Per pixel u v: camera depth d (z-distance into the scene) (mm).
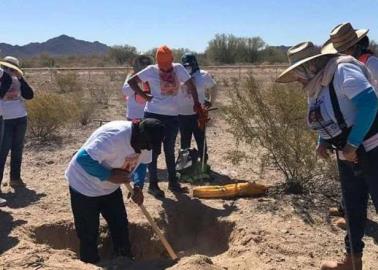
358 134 4496
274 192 8375
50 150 12227
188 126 9242
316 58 4695
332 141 4797
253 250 6309
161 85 8078
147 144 5582
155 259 6598
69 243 7176
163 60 7996
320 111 4727
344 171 5090
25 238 6750
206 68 50312
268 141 8430
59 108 14305
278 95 8461
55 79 31766
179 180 9180
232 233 7098
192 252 7348
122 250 6406
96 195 5945
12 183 8969
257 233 6742
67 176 6016
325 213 7445
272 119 8469
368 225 6992
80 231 6066
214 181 9195
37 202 8133
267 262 5980
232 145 12266
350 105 4629
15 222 7195
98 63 79000
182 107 9117
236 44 70812
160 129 5566
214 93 9398
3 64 8484
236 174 9602
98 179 5863
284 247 6297
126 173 5738
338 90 4605
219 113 15633
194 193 8242
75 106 15945
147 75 8094
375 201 4824
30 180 9484
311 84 4762
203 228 7621
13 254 6199
